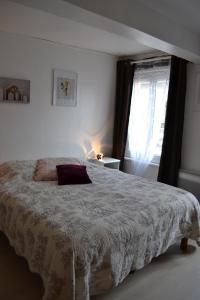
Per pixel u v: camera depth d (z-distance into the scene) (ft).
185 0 7.68
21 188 8.88
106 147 15.76
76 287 5.56
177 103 12.75
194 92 12.60
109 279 6.18
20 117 12.12
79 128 14.26
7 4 8.21
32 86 12.27
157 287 7.07
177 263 8.23
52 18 9.40
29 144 12.55
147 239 7.04
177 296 6.77
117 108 15.46
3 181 9.72
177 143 12.94
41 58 12.35
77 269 5.57
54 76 12.88
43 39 12.20
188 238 8.92
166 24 8.96
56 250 5.79
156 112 13.88
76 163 11.76
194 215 8.64
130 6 7.73
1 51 11.21
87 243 5.81
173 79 12.80
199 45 10.62
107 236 6.15
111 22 7.51
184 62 12.42
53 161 11.11
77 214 6.84
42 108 12.73
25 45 11.80
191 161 13.03
